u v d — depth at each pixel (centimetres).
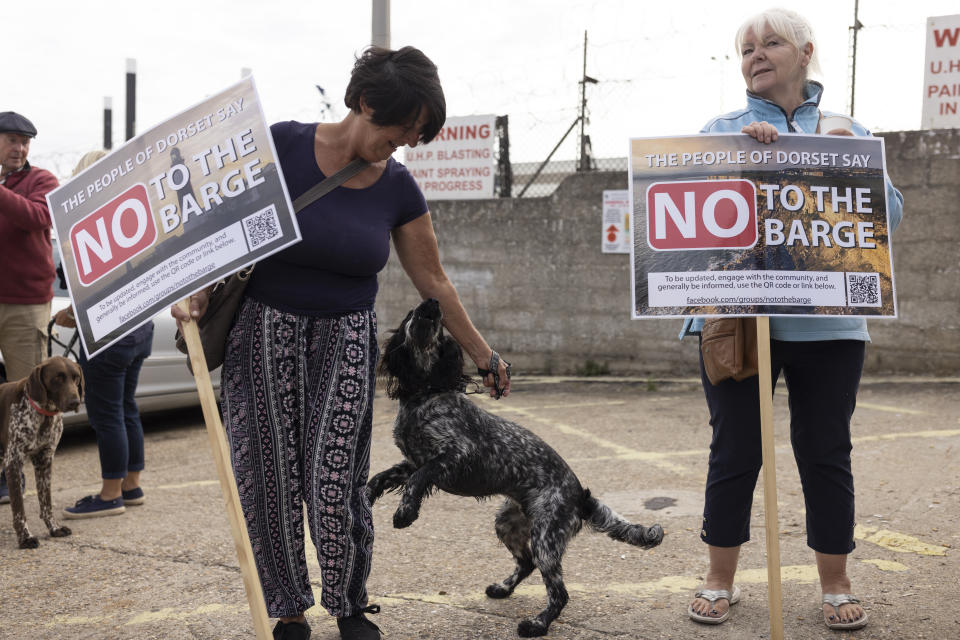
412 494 297
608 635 296
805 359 292
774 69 304
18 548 412
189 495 511
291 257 262
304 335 269
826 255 280
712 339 295
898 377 859
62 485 549
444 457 306
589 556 384
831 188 284
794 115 308
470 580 355
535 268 1020
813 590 333
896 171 856
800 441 298
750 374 293
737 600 323
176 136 248
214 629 308
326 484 270
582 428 693
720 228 280
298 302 266
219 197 240
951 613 303
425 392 315
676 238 281
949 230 842
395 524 295
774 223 280
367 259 269
